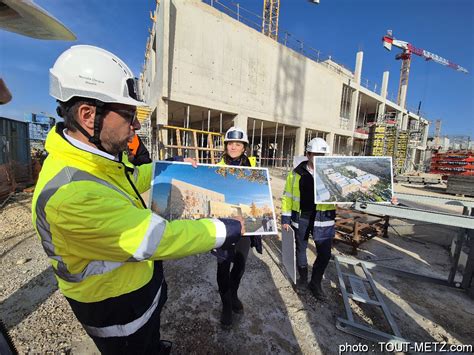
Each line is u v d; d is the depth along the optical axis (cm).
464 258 319
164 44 1031
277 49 1523
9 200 620
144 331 107
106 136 90
